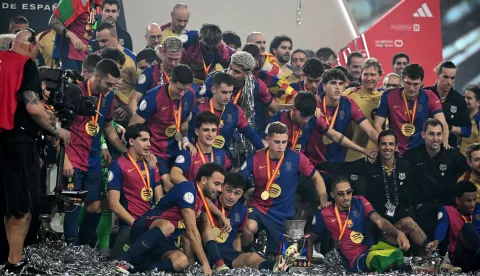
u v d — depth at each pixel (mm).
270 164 26750
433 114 29797
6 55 20312
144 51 31453
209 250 23688
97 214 25750
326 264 25203
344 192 25969
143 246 22750
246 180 26578
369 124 29406
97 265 22438
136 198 25234
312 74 29828
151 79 28641
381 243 26000
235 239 25141
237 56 27844
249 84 28672
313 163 28922
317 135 28875
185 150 26453
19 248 20344
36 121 20188
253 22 40125
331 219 26141
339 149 29234
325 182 27906
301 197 27875
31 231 22594
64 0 29859
